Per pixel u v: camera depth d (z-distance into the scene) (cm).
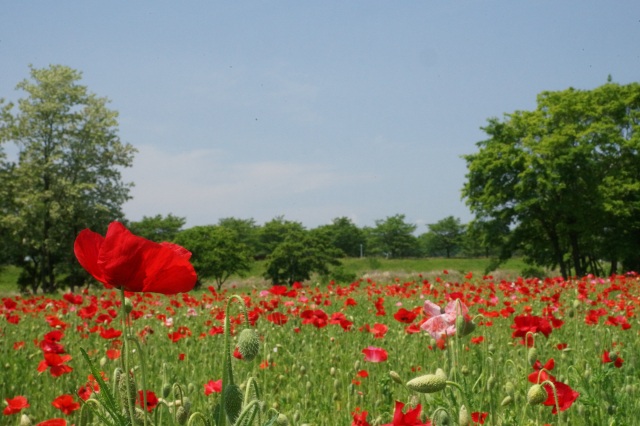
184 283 178
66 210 4444
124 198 4691
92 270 175
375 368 549
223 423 177
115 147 4653
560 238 4544
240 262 5138
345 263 8869
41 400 523
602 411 392
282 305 888
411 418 187
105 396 161
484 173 4306
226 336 183
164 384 287
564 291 1347
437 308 314
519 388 355
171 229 7294
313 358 643
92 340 732
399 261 9300
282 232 9494
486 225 4362
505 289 1245
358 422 318
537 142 4325
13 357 657
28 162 4466
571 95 4469
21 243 4519
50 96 4528
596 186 4059
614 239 4169
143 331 702
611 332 697
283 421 208
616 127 4338
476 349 438
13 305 947
